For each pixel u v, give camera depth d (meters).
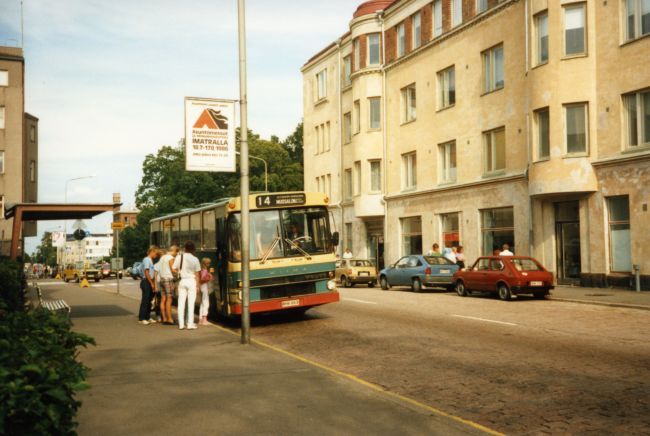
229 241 15.41
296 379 8.16
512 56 27.19
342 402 6.91
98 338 12.45
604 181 22.59
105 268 65.06
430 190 33.03
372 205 38.38
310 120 48.16
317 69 46.81
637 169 21.28
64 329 5.76
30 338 4.96
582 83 23.08
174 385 7.82
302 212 15.95
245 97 12.12
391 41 37.28
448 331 13.11
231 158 13.04
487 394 7.74
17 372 3.77
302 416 6.35
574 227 24.28
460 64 30.89
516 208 26.97
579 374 8.59
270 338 13.59
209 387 7.70
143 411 6.55
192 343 11.67
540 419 6.56
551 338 11.78
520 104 26.75
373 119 38.75
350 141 42.25
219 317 18.28
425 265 25.16
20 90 53.00
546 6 24.09
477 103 29.66
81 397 7.18
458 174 31.14
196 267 14.30
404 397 7.59
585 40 23.14
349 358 10.59
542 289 19.88
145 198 69.19
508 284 20.06
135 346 11.29
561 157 23.42
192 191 64.62
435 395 7.80
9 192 52.19
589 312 16.05
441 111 32.53
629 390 7.61
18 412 3.58
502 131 28.27
